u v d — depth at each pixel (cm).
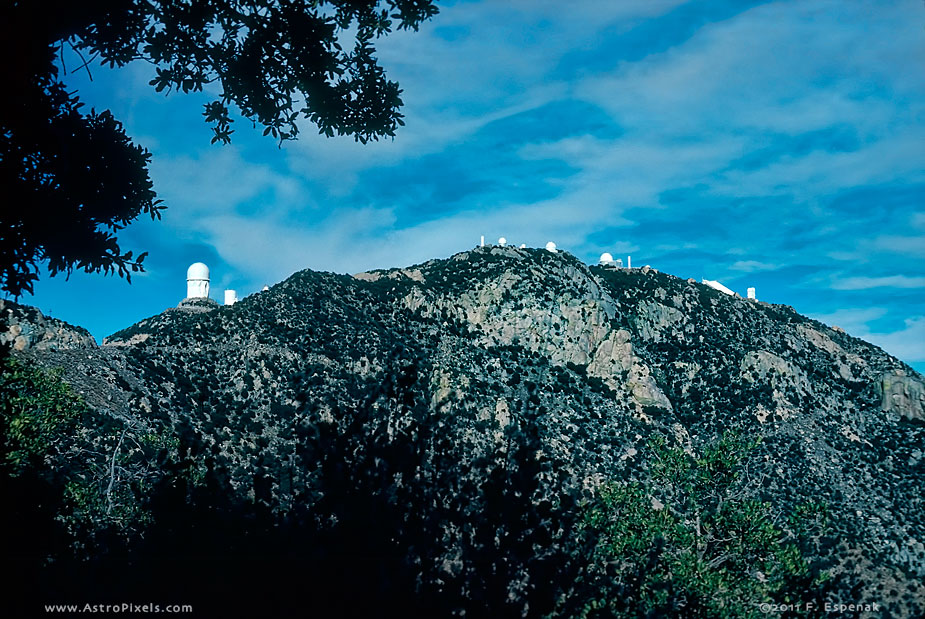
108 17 1215
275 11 1343
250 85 1365
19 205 1148
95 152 1242
